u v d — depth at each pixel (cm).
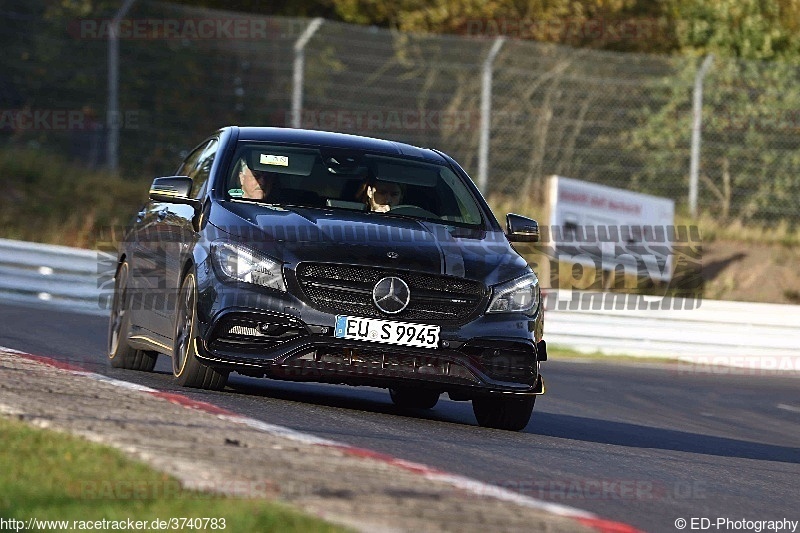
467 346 2586
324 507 1523
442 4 8912
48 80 7406
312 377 2550
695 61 8281
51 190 6975
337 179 2886
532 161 7906
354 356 2541
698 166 7975
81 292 5478
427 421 2780
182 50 7556
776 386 5091
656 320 5819
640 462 2509
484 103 7631
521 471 2147
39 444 1778
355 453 1950
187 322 2666
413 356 2558
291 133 3056
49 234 6438
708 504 2078
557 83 8012
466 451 2297
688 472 2450
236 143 2970
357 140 3084
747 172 8275
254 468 1725
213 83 7569
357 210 2812
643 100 8275
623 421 3522
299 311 2522
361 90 7625
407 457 2116
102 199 7031
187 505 1491
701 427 3666
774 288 7506
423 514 1550
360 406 2969
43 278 5419
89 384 2423
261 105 7569
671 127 8244
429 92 7762
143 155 7475
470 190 3022
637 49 9462
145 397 2317
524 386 2656
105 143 7431
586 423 3309
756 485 2394
